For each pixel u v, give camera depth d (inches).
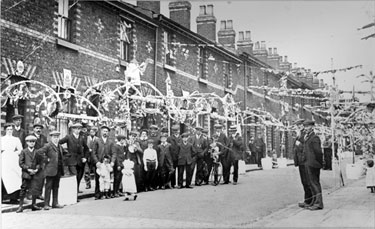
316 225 317.1
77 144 475.2
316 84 700.0
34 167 404.8
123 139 504.7
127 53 759.1
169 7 950.4
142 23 785.6
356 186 555.5
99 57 668.7
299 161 410.0
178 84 872.3
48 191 412.5
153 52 816.9
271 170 791.1
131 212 388.2
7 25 506.3
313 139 389.7
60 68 586.9
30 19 540.7
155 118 800.3
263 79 840.9
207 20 1016.2
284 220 340.2
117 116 668.1
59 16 601.0
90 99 652.7
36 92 543.2
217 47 956.6
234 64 948.0
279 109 783.1
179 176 597.3
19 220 357.1
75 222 344.5
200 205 426.0
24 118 530.3
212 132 929.5
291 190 543.2
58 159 424.2
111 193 499.8
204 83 961.5
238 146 636.1
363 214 354.6
